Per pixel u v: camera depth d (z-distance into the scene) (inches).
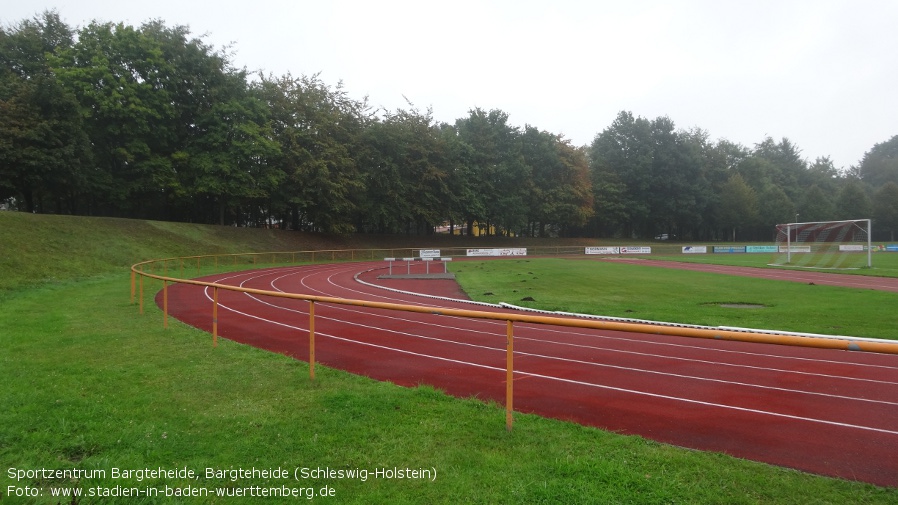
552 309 708.0
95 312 571.8
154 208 1939.0
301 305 687.7
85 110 1501.0
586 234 3459.6
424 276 1237.1
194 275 1177.4
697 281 1090.1
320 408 244.4
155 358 349.7
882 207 3329.2
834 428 239.6
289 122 2075.5
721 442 220.7
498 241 2738.7
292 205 2121.1
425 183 2448.3
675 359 394.9
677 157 3275.1
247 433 213.9
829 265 1599.4
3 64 1534.2
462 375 335.6
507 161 2753.4
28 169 1332.4
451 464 184.1
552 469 179.2
